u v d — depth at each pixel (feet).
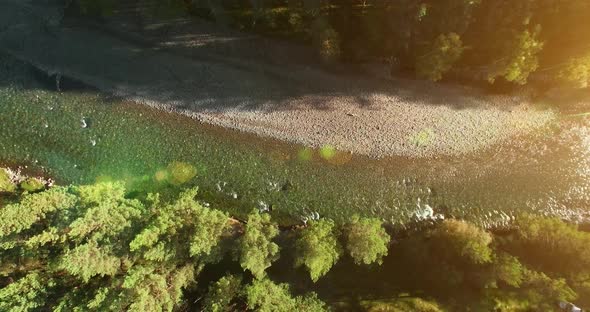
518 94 115.14
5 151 119.03
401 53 107.96
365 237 95.61
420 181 119.44
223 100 118.62
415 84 114.93
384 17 97.40
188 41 117.08
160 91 119.14
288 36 114.01
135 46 118.01
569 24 92.32
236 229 108.68
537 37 96.58
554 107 116.26
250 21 113.60
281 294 93.97
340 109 116.98
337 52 105.70
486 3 91.15
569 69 97.81
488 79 107.14
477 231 105.29
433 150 118.73
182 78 118.42
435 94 115.44
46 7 117.91
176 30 116.98
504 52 95.35
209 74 117.91
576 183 118.32
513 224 118.11
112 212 92.22
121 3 115.34
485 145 118.62
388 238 100.22
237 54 116.67
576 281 96.48
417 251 106.73
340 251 98.53
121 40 118.11
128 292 86.22
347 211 119.55
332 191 119.85
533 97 115.55
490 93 115.14
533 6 88.99
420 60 100.73
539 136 118.01
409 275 108.68
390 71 113.91
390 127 117.50
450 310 101.19
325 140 118.83
